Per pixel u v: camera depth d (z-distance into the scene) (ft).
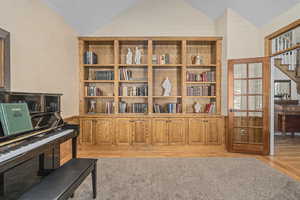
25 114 5.92
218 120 13.07
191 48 14.52
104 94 14.35
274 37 11.85
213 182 8.11
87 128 12.94
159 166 9.97
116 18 14.21
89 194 7.06
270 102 12.22
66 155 11.54
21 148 5.04
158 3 14.29
